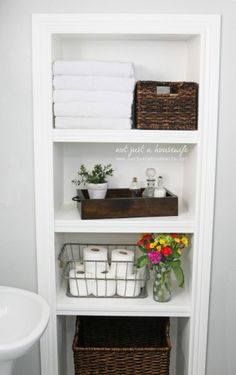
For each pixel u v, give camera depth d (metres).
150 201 1.89
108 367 1.90
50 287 1.88
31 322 1.59
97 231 1.84
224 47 1.74
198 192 1.83
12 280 1.90
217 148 1.80
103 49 1.97
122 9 1.72
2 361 1.37
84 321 2.19
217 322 1.94
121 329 2.19
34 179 1.82
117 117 1.80
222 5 1.72
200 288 1.89
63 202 2.11
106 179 2.08
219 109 1.78
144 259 1.90
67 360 2.25
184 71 2.00
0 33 1.72
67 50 1.97
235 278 1.90
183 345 2.08
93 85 1.76
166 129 1.80
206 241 1.86
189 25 1.73
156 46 1.97
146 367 1.90
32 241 1.87
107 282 1.96
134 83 1.79
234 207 1.85
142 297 1.97
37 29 1.71
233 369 1.98
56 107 1.77
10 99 1.76
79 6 1.72
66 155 2.07
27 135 1.79
